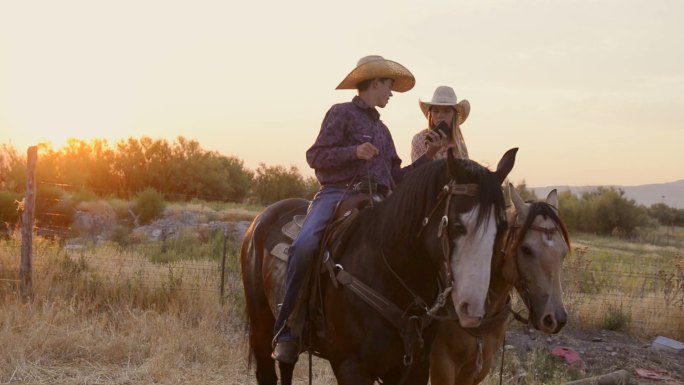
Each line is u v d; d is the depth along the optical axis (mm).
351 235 4383
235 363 7797
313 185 38469
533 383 7762
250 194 37656
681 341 10898
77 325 8383
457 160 3641
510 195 5082
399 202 4074
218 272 11445
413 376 4316
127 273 10688
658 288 13023
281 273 4914
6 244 12047
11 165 26359
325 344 4500
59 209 20328
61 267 10469
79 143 33656
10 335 7512
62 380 6938
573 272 12742
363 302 4141
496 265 4980
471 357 5070
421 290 4117
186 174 34781
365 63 4637
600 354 9594
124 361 7594
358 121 4641
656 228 51000
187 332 8320
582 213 45531
